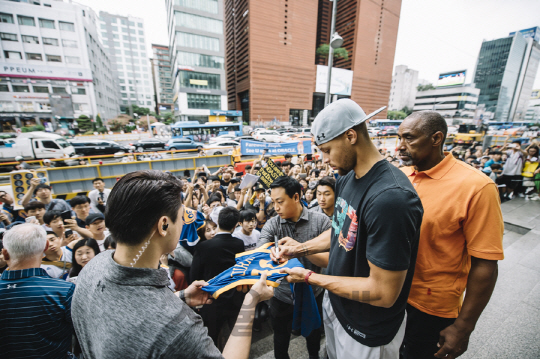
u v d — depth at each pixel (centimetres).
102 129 3838
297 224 181
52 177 659
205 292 120
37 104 3750
